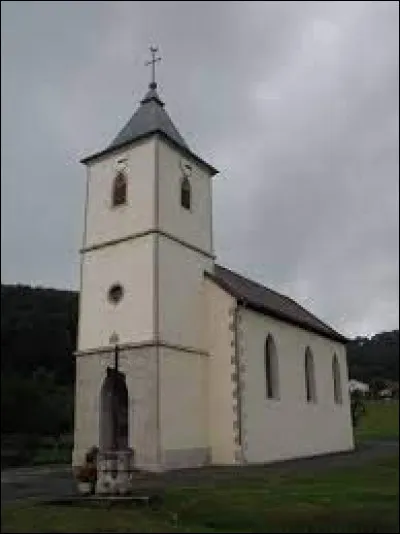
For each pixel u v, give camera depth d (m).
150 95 29.03
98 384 24.62
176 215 26.50
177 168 27.25
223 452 24.95
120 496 14.80
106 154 27.55
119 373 24.14
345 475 20.22
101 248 26.47
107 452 15.71
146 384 23.41
